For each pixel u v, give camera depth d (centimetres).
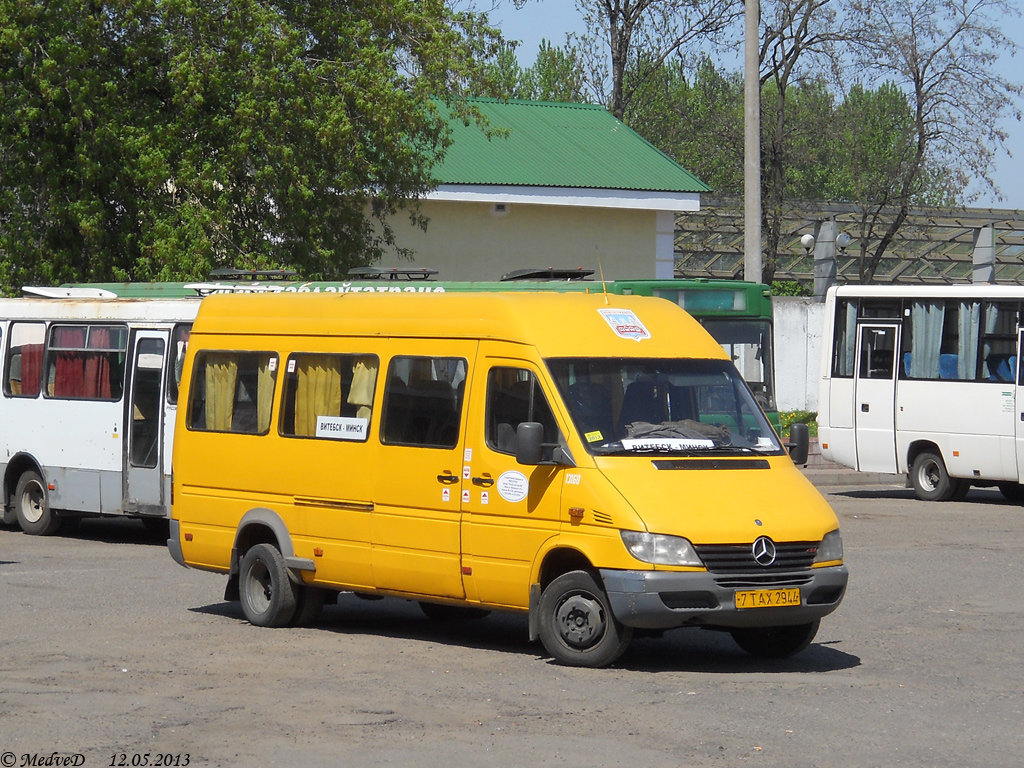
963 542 1980
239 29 2931
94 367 2098
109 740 862
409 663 1133
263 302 1384
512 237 3994
